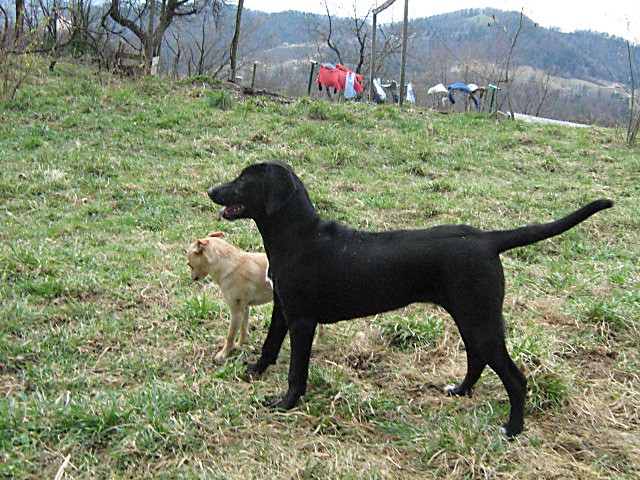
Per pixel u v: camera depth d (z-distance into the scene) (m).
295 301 2.75
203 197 5.01
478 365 2.88
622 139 8.12
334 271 2.71
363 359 3.20
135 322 3.35
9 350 3.04
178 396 2.78
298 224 2.75
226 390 2.87
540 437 2.69
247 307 3.18
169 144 6.34
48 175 5.12
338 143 6.79
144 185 5.15
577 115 17.55
